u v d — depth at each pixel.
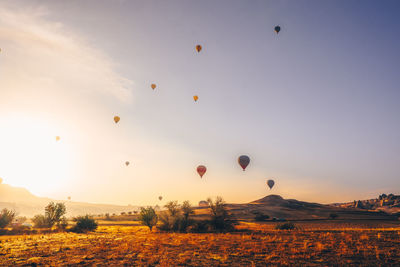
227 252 16.52
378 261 13.62
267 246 18.84
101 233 33.75
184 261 13.66
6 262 13.64
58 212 41.41
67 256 15.34
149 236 28.00
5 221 37.44
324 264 13.03
